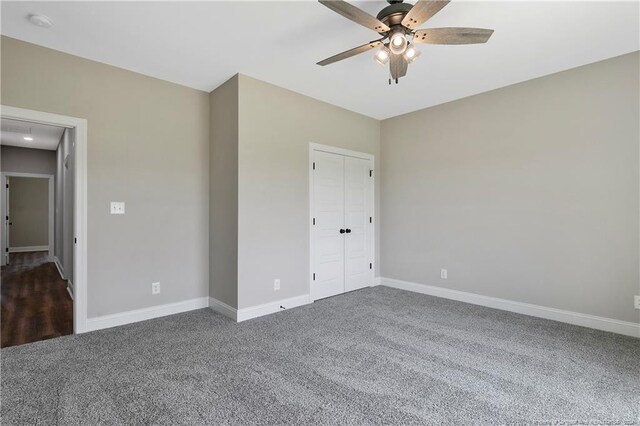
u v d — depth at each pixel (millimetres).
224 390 2016
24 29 2496
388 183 4828
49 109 2787
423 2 1812
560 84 3240
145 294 3314
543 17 2330
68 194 4387
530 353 2541
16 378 2148
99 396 1945
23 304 3875
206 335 2900
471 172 3910
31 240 8719
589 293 3082
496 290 3703
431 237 4309
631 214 2869
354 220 4555
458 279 4035
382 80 3467
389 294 4348
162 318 3344
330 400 1918
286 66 3139
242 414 1783
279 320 3309
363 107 4355
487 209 3771
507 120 3607
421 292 4414
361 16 1933
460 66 3125
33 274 5543
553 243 3293
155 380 2131
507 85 3592
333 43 2719
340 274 4355
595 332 2961
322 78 3418
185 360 2416
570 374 2217
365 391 2014
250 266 3367
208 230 3762
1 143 6059
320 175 4109
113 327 3090
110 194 3109
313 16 2338
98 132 3043
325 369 2291
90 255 2998
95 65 3027
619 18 2336
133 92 3248
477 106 3861
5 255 6406
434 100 4078
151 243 3355
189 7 2227
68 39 2645
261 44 2730
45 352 2541
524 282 3490
